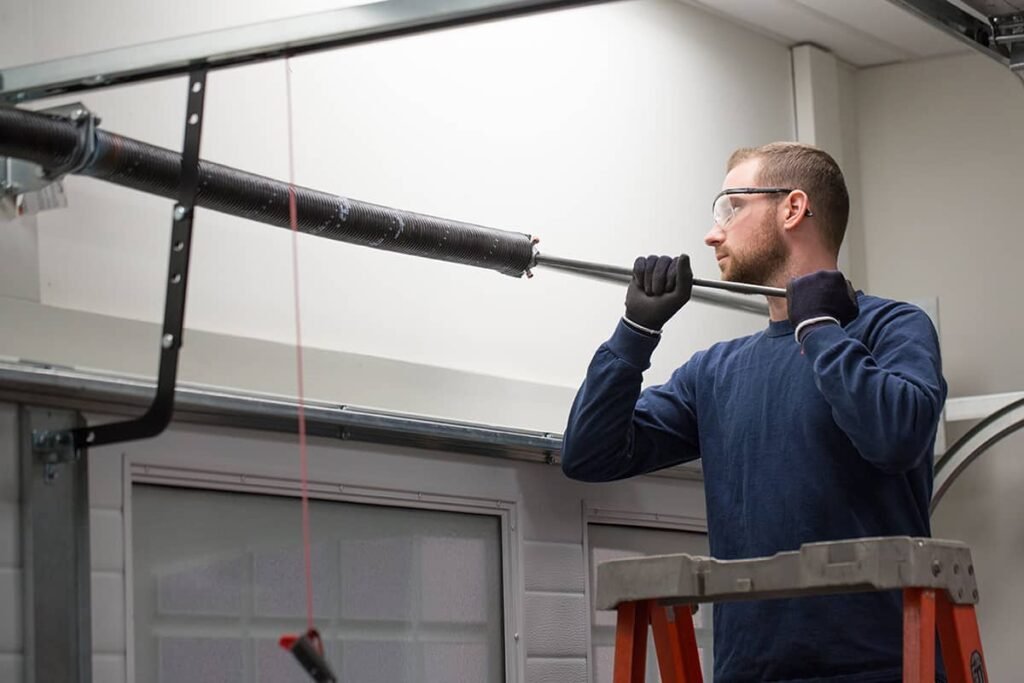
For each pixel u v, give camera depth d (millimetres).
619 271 3262
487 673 3488
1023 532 4621
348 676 3168
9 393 2619
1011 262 4852
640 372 3182
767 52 4781
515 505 3590
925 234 4992
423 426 3293
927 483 3025
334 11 2508
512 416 3627
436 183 3539
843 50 4980
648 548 4012
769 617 2879
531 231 3781
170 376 2607
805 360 3014
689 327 4277
